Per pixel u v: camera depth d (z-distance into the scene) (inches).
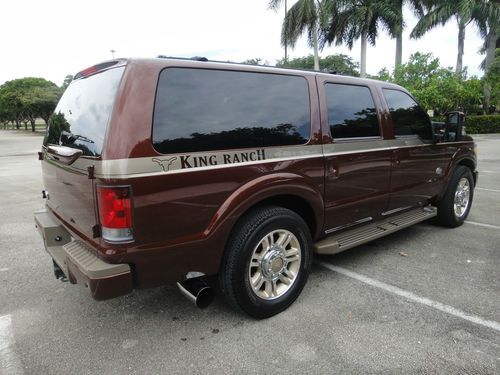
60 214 125.9
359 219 155.4
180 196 100.7
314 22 928.3
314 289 141.6
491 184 343.3
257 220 115.1
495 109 1301.7
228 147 109.7
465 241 191.5
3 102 2137.1
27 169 512.1
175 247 102.1
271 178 117.6
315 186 132.3
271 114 121.0
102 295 95.0
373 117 156.6
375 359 102.1
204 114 106.0
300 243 127.9
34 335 115.4
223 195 108.9
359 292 138.9
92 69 118.4
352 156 144.2
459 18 1049.5
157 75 99.5
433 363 100.3
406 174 171.9
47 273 159.9
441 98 906.7
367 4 941.8
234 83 113.8
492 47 1146.7
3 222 239.5
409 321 119.6
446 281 146.9
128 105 94.4
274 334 114.0
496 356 102.7
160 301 135.0
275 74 124.6
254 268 120.5
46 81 2225.6
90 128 103.8
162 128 98.2
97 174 93.7
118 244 94.7
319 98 135.6
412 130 175.6
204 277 117.1
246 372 98.2
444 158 195.2
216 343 110.2
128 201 93.4
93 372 99.0
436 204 207.8
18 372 99.3
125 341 111.9
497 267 159.6
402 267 160.6
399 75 970.1
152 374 98.0
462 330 114.6
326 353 104.9
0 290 144.6
